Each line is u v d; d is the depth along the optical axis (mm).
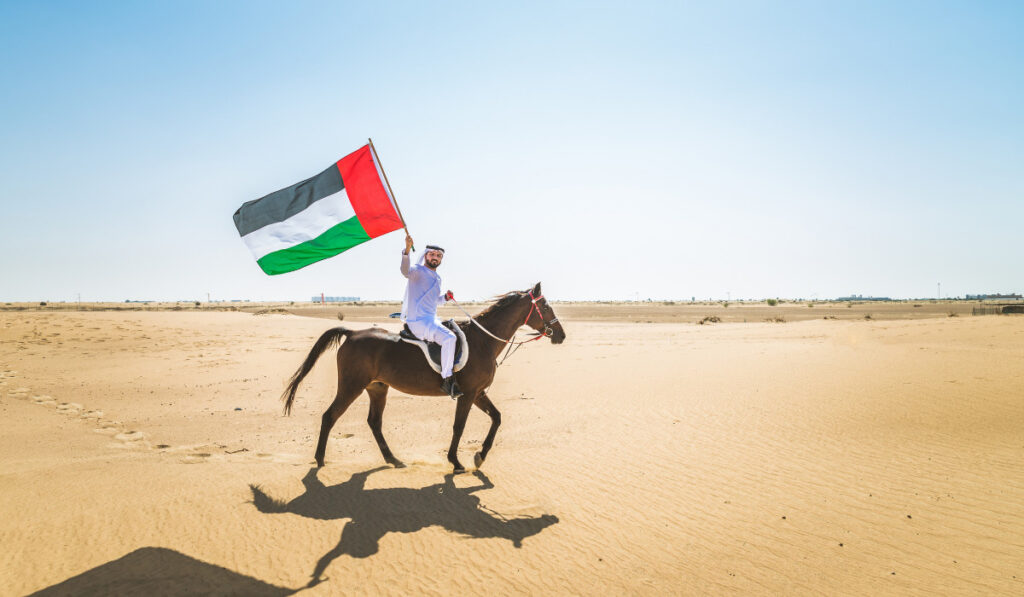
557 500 6426
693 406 11352
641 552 5156
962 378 12766
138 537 5082
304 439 9883
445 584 4562
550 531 5598
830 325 35656
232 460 7957
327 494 6414
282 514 5766
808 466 7520
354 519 5730
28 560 4578
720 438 9000
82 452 8383
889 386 12289
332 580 4543
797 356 18406
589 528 5676
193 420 11516
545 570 4820
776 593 4434
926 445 8242
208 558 4770
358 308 97625
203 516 5609
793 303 164750
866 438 8695
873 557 4984
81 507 5711
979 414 9664
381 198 8125
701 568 4848
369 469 7500
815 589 4477
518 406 12516
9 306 79375
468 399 7621
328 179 8227
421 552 5086
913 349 18969
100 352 23234
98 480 6633
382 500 6281
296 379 7746
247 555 4871
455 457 7582
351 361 7609
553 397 13328
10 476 6707
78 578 4328
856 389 12141
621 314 79688
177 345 26281
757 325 40406
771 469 7441
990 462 7402
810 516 5895
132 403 13344
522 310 8062
